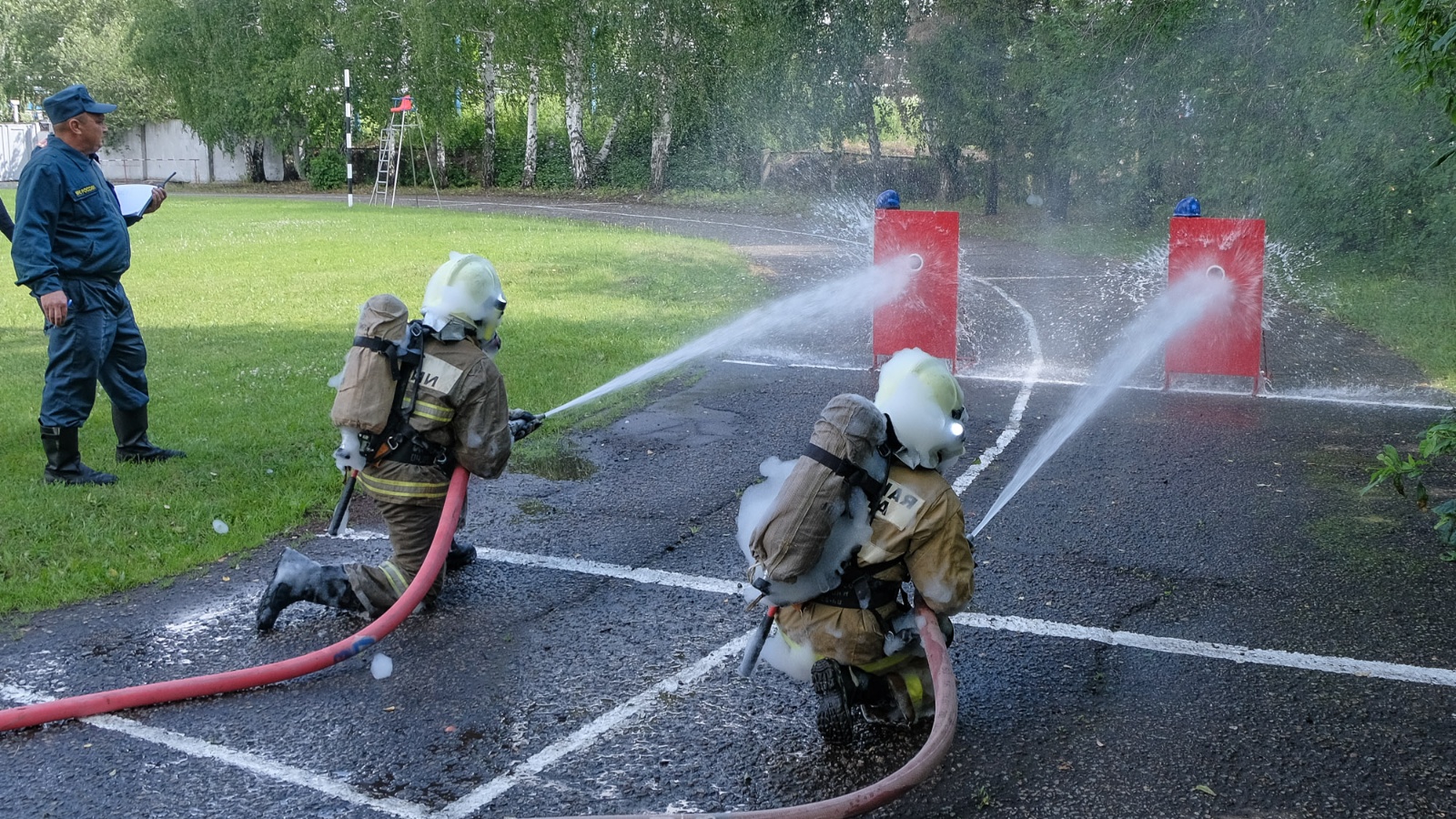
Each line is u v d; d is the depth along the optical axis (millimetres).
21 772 3486
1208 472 6566
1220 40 17234
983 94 23188
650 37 29891
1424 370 9344
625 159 34969
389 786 3420
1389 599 4754
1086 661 4230
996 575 5059
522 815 3268
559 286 13539
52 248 5820
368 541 5531
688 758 3580
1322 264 15039
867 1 26703
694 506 6047
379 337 4355
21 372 8930
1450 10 5301
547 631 4508
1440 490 6168
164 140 44625
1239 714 3822
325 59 35281
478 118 39312
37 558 5117
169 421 7434
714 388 8812
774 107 28609
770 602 3479
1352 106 14883
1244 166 16859
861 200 28469
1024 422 7738
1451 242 14133
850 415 3285
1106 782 3430
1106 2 19844
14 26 43719
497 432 4383
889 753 3604
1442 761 3520
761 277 15094
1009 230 21859
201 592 4902
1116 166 21062
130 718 3805
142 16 37594
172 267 15234
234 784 3426
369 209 27703
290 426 7355
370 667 4188
